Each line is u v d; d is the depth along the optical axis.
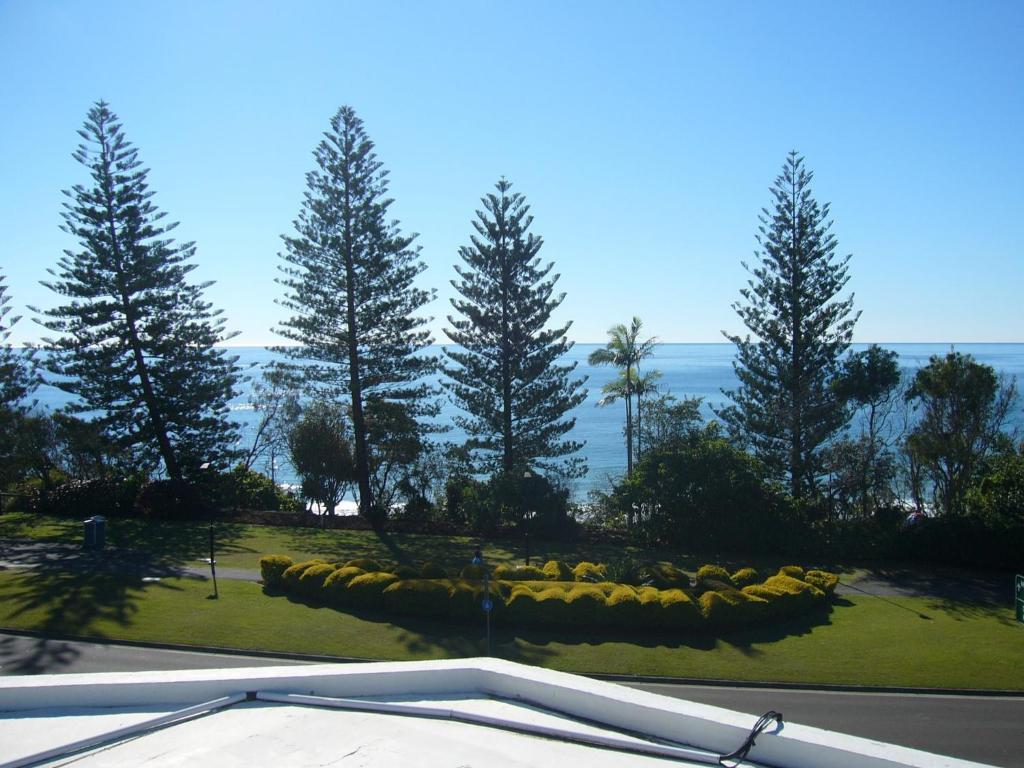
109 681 6.30
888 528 26.00
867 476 29.73
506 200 32.03
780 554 25.94
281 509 33.41
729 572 23.23
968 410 30.61
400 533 28.44
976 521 24.70
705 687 14.66
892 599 20.94
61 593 18.45
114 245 30.91
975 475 30.22
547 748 5.55
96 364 30.97
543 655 15.79
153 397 31.91
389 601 18.09
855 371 32.47
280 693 6.46
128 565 21.59
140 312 31.27
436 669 6.66
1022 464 25.97
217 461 33.66
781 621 18.58
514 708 6.26
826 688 14.61
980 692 14.46
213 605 18.03
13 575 20.19
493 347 33.19
